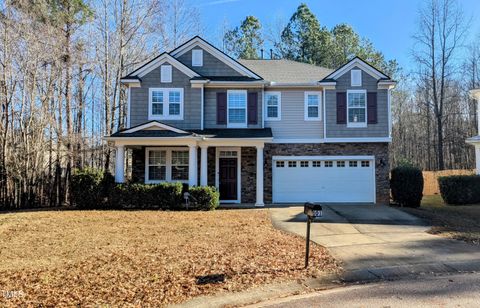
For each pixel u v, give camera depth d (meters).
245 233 10.14
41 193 20.34
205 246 8.55
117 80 23.17
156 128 16.33
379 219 12.70
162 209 15.34
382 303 5.18
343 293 5.73
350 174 17.69
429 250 8.39
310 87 18.02
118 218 12.70
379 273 6.79
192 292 5.67
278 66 20.66
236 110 17.97
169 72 17.66
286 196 17.70
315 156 17.75
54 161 21.41
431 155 38.53
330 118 17.62
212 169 17.66
